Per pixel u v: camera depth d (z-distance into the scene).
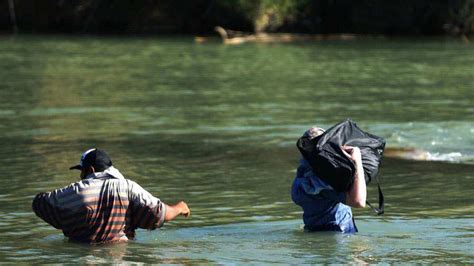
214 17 97.88
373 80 53.25
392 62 66.19
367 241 17.33
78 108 40.25
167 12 98.62
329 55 72.69
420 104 41.75
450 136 32.69
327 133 17.86
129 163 27.47
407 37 98.88
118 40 88.44
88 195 17.31
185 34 98.44
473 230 18.52
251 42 89.06
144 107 40.66
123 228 17.52
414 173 26.23
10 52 72.19
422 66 62.84
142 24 98.56
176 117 37.59
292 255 16.17
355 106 40.97
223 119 37.09
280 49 79.19
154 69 59.41
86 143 31.03
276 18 98.62
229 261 15.79
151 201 17.58
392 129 34.16
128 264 15.70
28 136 32.44
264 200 22.31
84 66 61.03
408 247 16.67
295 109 40.00
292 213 20.70
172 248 16.88
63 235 18.22
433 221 19.61
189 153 29.31
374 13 100.69
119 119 37.00
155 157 28.55
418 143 31.30
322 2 100.69
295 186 18.42
